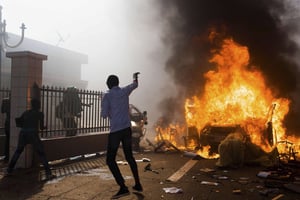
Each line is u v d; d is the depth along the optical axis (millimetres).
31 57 7699
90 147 9930
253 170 8000
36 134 6910
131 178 6719
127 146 5555
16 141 7656
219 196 5480
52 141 8344
